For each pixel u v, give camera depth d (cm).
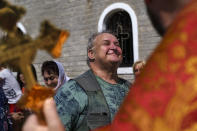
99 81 245
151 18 75
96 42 252
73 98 234
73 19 1027
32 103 74
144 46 873
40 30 73
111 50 250
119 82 257
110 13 942
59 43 73
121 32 925
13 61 73
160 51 66
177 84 63
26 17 1132
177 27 66
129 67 893
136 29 884
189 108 62
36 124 75
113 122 66
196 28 64
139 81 66
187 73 63
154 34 854
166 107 62
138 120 63
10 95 412
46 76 377
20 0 1152
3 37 72
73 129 236
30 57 73
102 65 249
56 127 73
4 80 399
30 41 73
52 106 75
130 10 894
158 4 71
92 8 983
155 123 62
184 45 64
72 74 1034
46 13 1086
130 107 64
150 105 63
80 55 1013
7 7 72
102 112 233
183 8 68
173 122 62
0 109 363
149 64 66
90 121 232
